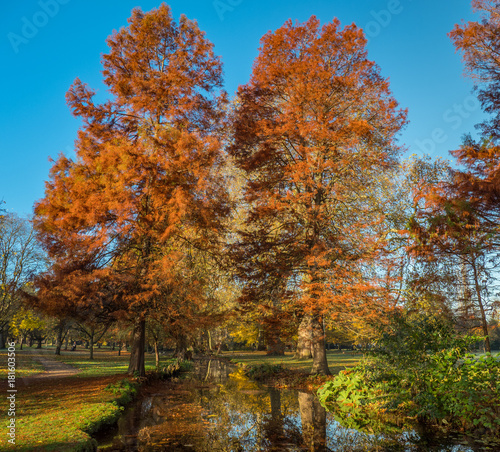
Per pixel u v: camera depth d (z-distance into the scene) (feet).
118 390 40.70
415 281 49.03
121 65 60.64
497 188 34.06
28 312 90.68
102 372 64.18
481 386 28.63
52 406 32.48
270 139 63.10
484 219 36.58
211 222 57.16
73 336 126.41
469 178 36.86
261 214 61.52
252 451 25.43
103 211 53.01
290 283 61.16
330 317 57.16
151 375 60.39
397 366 35.17
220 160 61.05
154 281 51.44
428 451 24.71
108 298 51.01
